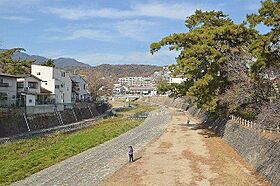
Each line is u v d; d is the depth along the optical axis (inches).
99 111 3782.0
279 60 959.6
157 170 1111.0
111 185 965.8
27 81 2470.5
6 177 1066.7
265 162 987.3
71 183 994.7
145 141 1710.1
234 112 1615.4
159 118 2957.7
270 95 1331.2
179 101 4500.5
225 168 1102.4
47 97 2723.9
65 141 1759.4
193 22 1907.0
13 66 2999.5
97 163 1246.3
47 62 3255.4
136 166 1174.3
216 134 1817.2
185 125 2345.0
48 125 2351.1
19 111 2062.0
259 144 1097.4
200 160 1228.5
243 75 1470.2
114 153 1430.9
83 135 1955.0
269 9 836.0
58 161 1305.4
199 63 1585.9
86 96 4013.3
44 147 1620.3
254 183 925.2
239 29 1561.3
